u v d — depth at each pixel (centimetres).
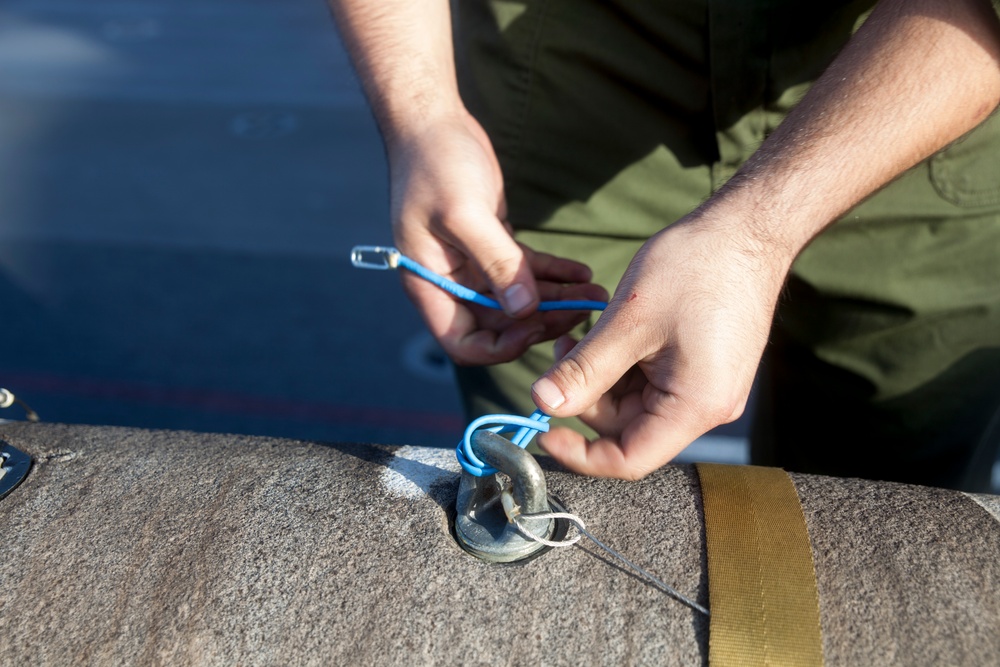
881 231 136
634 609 81
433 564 86
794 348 157
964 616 80
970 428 151
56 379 322
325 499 94
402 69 126
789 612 80
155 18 909
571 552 87
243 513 93
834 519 89
